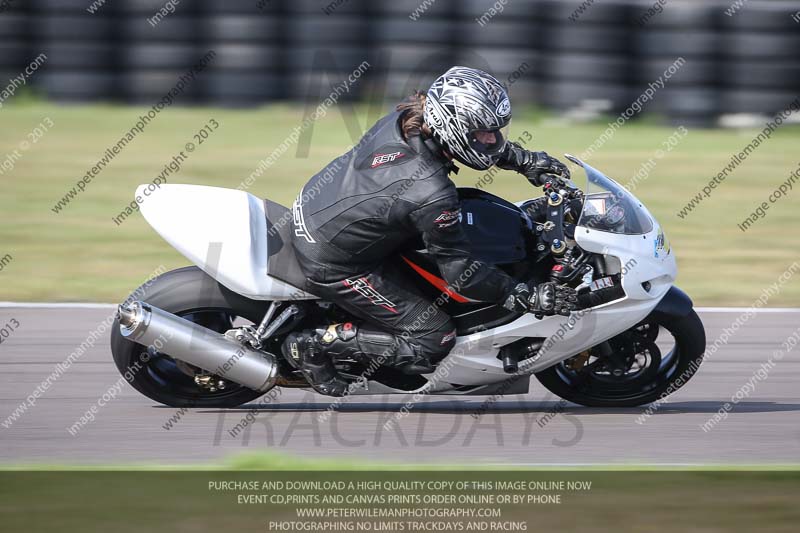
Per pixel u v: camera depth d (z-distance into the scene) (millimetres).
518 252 16719
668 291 17703
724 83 44281
